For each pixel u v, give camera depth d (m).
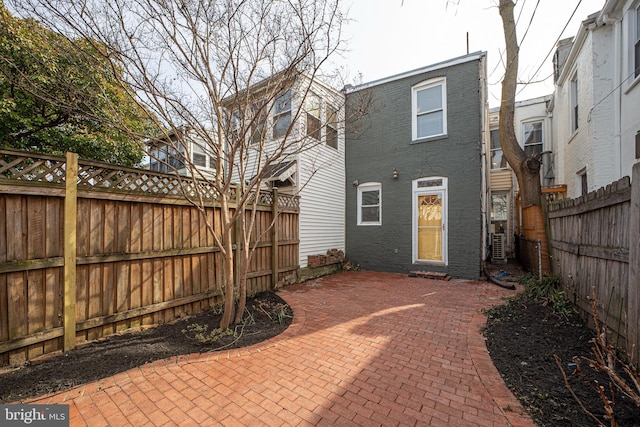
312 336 3.67
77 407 2.26
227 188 3.96
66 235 3.11
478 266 7.07
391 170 8.38
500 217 11.86
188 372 2.80
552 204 5.21
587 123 6.64
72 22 3.11
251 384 2.60
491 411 2.19
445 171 7.56
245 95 4.35
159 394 2.45
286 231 6.61
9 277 2.78
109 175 3.51
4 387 2.46
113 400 2.36
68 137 5.70
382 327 3.96
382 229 8.50
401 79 8.24
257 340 3.54
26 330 2.86
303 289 6.17
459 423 2.08
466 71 7.33
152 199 3.94
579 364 2.60
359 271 8.53
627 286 2.67
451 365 2.90
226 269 3.91
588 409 2.11
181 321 4.16
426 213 7.88
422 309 4.72
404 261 8.12
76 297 3.24
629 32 5.49
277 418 2.16
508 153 7.36
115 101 4.79
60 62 4.21
